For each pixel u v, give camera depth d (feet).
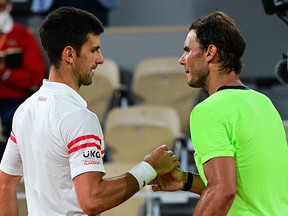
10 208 38.70
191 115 34.71
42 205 35.65
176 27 88.89
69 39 35.63
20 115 36.70
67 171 35.06
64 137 34.65
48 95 35.83
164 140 72.59
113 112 76.23
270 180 34.76
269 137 35.04
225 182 33.12
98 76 81.20
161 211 70.44
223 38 35.22
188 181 37.52
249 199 34.42
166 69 81.92
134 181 35.42
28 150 36.09
